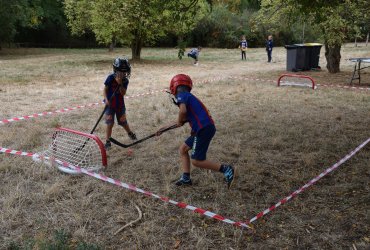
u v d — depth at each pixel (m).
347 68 17.12
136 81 13.43
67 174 4.99
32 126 7.20
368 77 14.00
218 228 3.75
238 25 37.78
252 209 4.14
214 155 5.65
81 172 4.94
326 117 7.86
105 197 4.38
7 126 7.26
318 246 3.46
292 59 16.45
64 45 42.19
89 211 4.06
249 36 37.91
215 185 4.66
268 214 4.00
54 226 3.79
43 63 20.62
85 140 5.96
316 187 4.61
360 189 4.53
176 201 4.32
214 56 26.53
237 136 6.57
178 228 3.77
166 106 8.98
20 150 5.97
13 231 3.70
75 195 4.41
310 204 4.20
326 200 4.28
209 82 12.88
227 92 10.78
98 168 5.11
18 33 38.75
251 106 8.94
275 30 18.52
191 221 3.88
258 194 4.48
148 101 9.62
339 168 5.19
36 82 13.16
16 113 8.38
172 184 4.73
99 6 20.52
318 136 6.61
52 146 5.75
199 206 4.20
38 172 4.98
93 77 14.58
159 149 5.89
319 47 16.70
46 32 41.62
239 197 4.40
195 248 3.46
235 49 35.78
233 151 5.79
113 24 20.33
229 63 21.25
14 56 27.89
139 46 22.48
